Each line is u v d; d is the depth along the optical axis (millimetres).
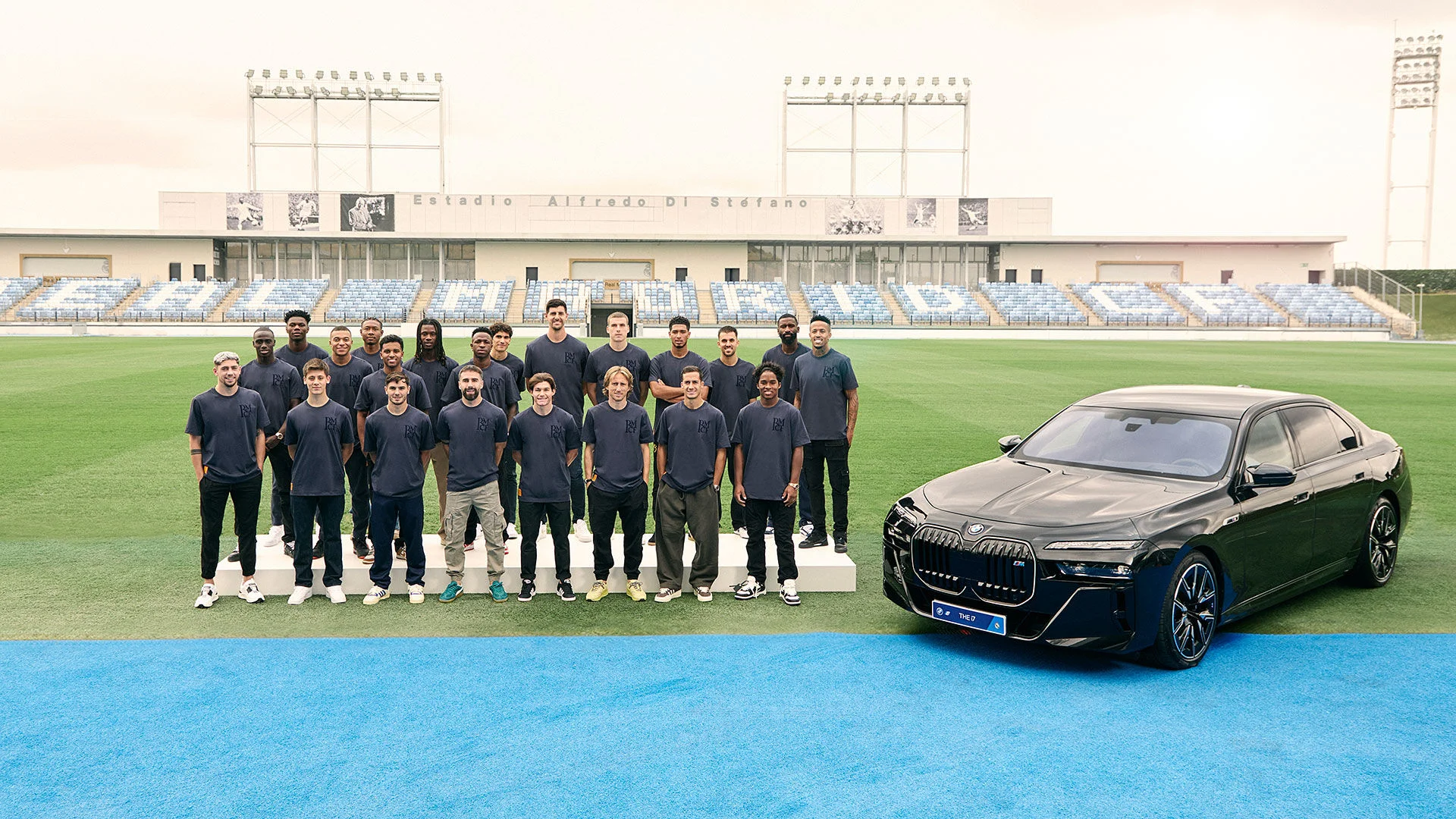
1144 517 5406
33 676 5207
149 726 4555
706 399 8156
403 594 7008
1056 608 5238
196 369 23797
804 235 58188
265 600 6824
